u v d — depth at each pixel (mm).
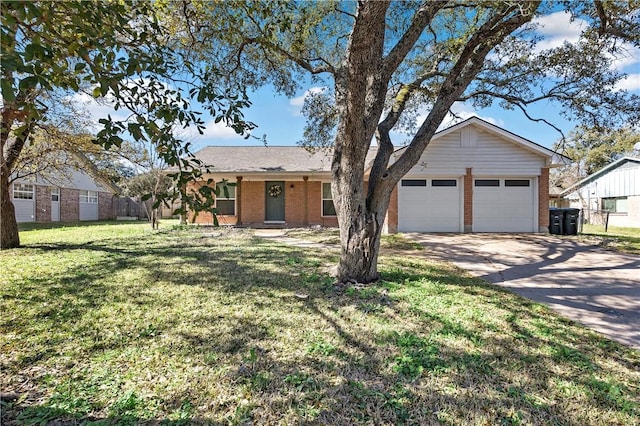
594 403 2410
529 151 12828
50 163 9547
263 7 4680
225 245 9742
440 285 5430
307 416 2248
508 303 4629
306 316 4016
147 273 6086
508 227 13070
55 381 2631
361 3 4156
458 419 2225
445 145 12867
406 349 3164
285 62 7793
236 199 16141
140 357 3020
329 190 16375
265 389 2549
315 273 6027
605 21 5871
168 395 2463
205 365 2889
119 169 12672
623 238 11492
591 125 7867
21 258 7457
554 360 3029
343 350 3162
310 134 10094
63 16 1879
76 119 8477
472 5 6211
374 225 5395
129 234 12883
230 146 18594
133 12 2889
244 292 4953
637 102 7184
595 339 3512
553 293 5215
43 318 3902
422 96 9500
